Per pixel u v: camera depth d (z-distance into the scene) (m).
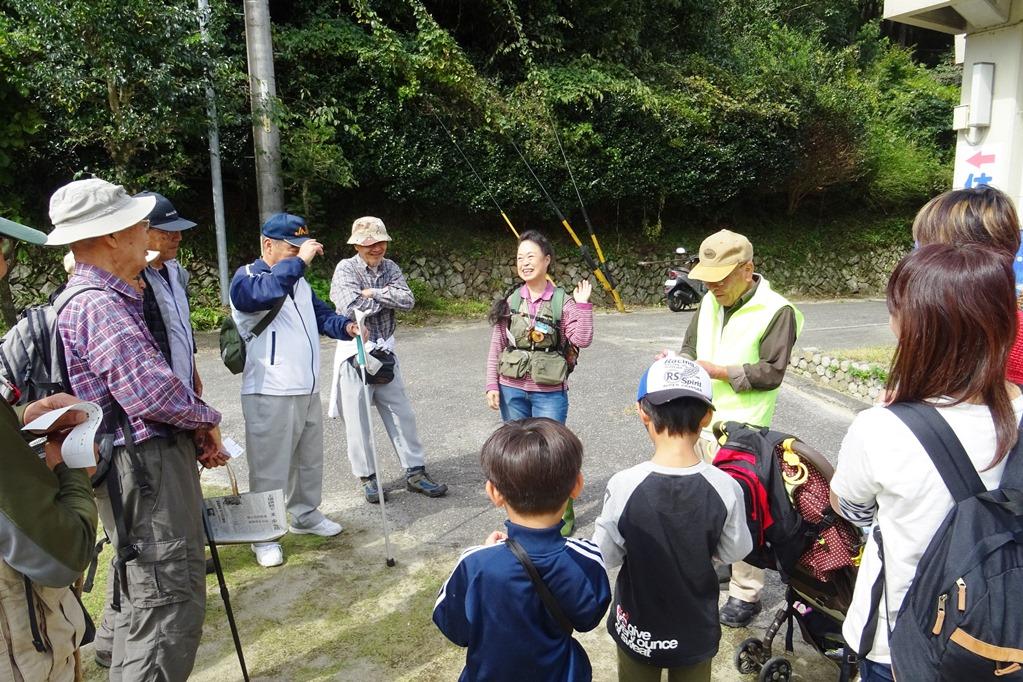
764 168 12.55
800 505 2.12
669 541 1.84
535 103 10.70
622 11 12.31
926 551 1.31
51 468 1.55
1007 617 1.23
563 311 3.34
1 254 1.60
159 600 2.02
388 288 3.89
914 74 18.59
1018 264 4.02
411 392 6.11
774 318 2.58
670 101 11.45
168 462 2.04
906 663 1.32
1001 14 4.64
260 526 2.53
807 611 2.31
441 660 2.58
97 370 1.92
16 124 7.76
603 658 2.59
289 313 3.22
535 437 1.60
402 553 3.34
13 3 6.88
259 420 3.16
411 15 11.02
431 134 10.06
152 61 7.20
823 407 5.55
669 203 12.54
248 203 9.89
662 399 1.86
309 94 9.36
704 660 1.92
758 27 16.23
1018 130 4.68
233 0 9.26
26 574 1.38
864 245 14.26
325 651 2.63
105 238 1.99
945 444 1.32
